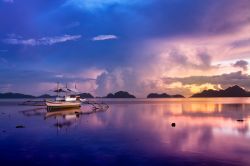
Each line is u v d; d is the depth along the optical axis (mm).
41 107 131625
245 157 26719
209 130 45156
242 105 146250
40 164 24844
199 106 138625
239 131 43938
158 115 79312
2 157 27172
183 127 49438
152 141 35156
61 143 33938
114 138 37469
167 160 25781
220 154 27922
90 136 39188
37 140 36031
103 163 25062
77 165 24547
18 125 52438
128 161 25609
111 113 88625
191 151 29312
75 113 87062
